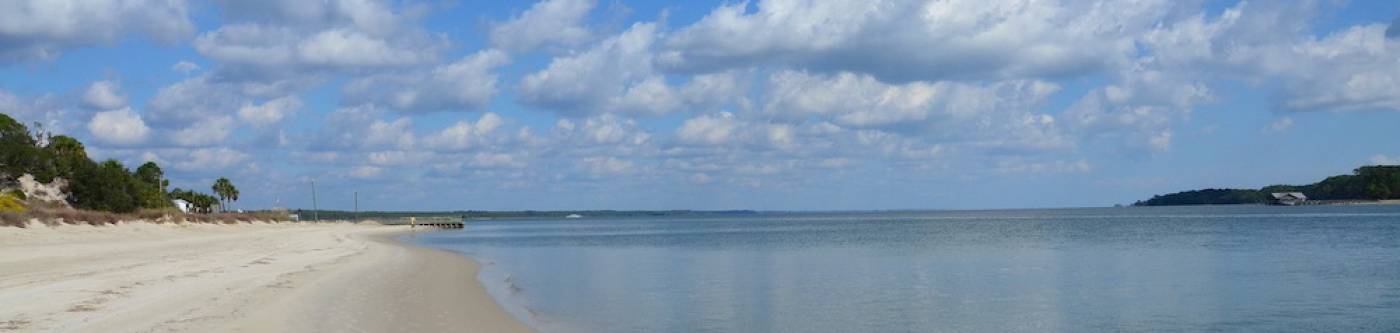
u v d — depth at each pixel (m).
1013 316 23.12
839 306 24.89
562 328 20.23
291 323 17.17
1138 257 44.91
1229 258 43.12
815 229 119.75
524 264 43.25
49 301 18.98
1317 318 22.81
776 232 106.31
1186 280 32.22
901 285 30.84
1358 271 35.09
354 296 22.77
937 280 32.75
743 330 20.55
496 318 20.73
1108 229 93.50
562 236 101.88
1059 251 51.31
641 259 47.66
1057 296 27.41
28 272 27.30
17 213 57.19
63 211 64.38
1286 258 42.69
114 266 30.48
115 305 18.56
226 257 37.56
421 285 27.36
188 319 16.92
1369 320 22.44
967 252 51.41
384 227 154.25
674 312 23.45
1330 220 109.50
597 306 24.50
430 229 149.50
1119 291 28.77
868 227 128.38
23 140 92.19
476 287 28.25
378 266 35.22
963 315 23.31
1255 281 31.61
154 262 33.22
